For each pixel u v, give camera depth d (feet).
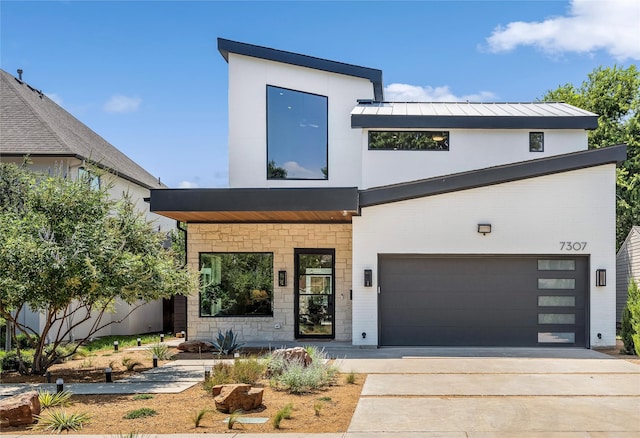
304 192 46.26
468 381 34.73
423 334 49.49
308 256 54.85
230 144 58.44
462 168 56.29
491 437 23.20
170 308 76.69
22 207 40.24
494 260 49.42
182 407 28.63
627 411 27.37
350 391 32.07
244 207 46.52
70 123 79.05
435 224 48.93
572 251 48.44
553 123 56.08
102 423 25.72
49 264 34.73
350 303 54.24
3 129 61.62
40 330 56.59
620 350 46.60
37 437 23.57
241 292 54.85
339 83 59.26
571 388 32.63
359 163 58.44
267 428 24.72
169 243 79.36
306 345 50.80
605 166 48.70
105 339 63.62
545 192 48.70
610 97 102.27
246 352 48.42
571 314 49.06
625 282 69.00
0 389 33.60
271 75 58.90
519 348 48.49
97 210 40.42
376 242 49.21
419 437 23.22
